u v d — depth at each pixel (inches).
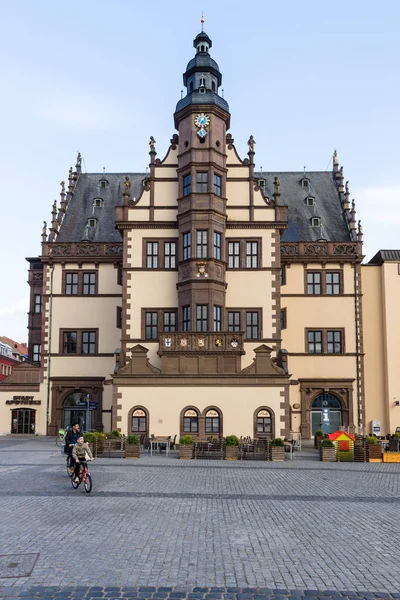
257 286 1706.4
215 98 1726.1
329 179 2257.6
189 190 1691.7
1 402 1958.7
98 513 629.9
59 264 2003.0
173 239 1720.0
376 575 419.2
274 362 1646.2
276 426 1497.3
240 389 1517.0
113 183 2258.9
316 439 1614.2
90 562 444.1
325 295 1945.1
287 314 1937.7
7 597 372.8
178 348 1550.2
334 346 1929.1
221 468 1087.6
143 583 398.3
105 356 1953.7
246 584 398.0
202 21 1831.9
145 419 1517.0
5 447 1488.7
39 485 827.4
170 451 1424.7
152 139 1755.7
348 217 2071.9
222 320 1654.8
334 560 455.8
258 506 684.7
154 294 1699.1
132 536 525.3
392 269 1967.3
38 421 1942.7
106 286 1985.7
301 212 2121.1
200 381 1521.9
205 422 1505.9
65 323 1973.4
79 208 2169.0
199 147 1700.3
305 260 1956.2
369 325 1963.6
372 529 564.4
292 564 443.8
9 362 3518.7
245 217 1732.3
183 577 411.2
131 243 1721.2
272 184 2230.6
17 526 563.8
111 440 1352.1
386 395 1923.0
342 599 372.5
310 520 605.0
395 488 849.5
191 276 1638.8
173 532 542.3
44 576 412.2
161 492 781.3
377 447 1249.4
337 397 1905.8
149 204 1731.1
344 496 769.6
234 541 510.9
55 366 1958.7
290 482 902.4
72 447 893.2
